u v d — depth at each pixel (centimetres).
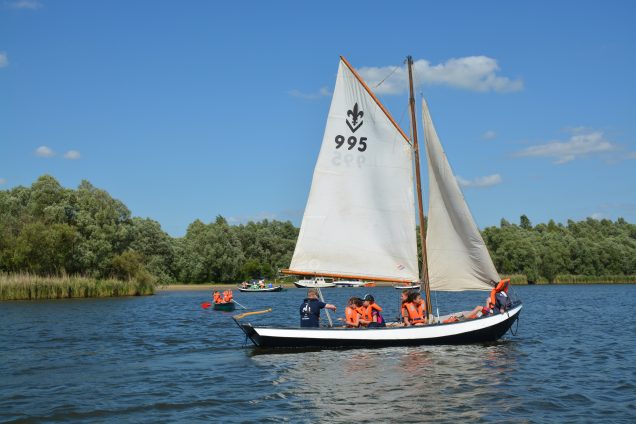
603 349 2642
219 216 16100
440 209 2617
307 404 1619
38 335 3291
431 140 2578
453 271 2636
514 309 2662
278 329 2417
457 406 1588
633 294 8669
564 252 13575
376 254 2634
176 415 1530
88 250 7950
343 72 2628
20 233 7588
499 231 13038
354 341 2445
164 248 13188
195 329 3606
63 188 8331
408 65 2644
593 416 1503
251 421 1468
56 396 1742
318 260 2650
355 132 2628
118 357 2461
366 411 1545
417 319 2542
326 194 2648
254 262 14112
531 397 1688
